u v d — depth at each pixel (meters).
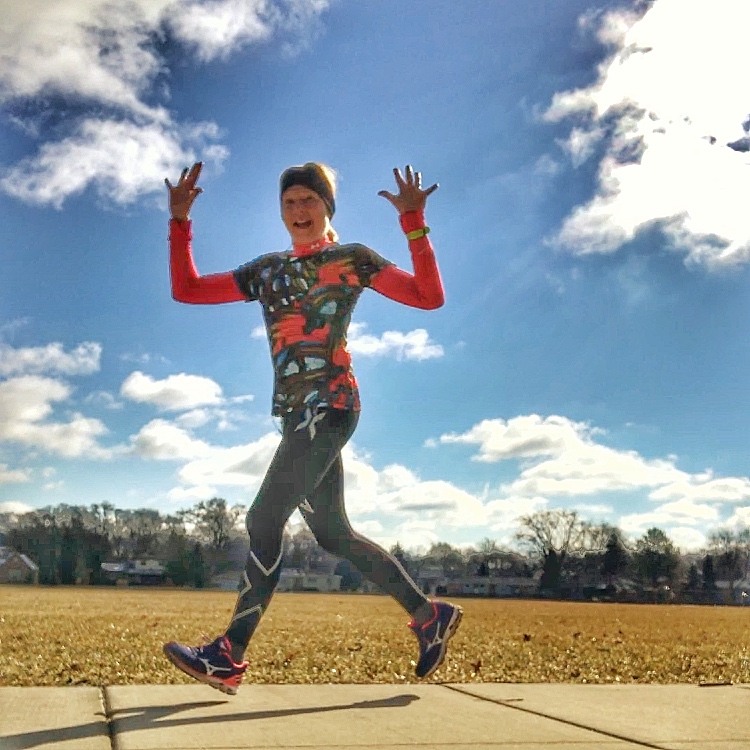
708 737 2.75
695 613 28.03
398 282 3.65
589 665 6.06
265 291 3.70
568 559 68.19
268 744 2.53
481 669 5.57
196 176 3.90
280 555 3.46
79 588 58.75
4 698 3.35
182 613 17.92
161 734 2.64
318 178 3.79
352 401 3.57
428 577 71.56
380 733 2.72
